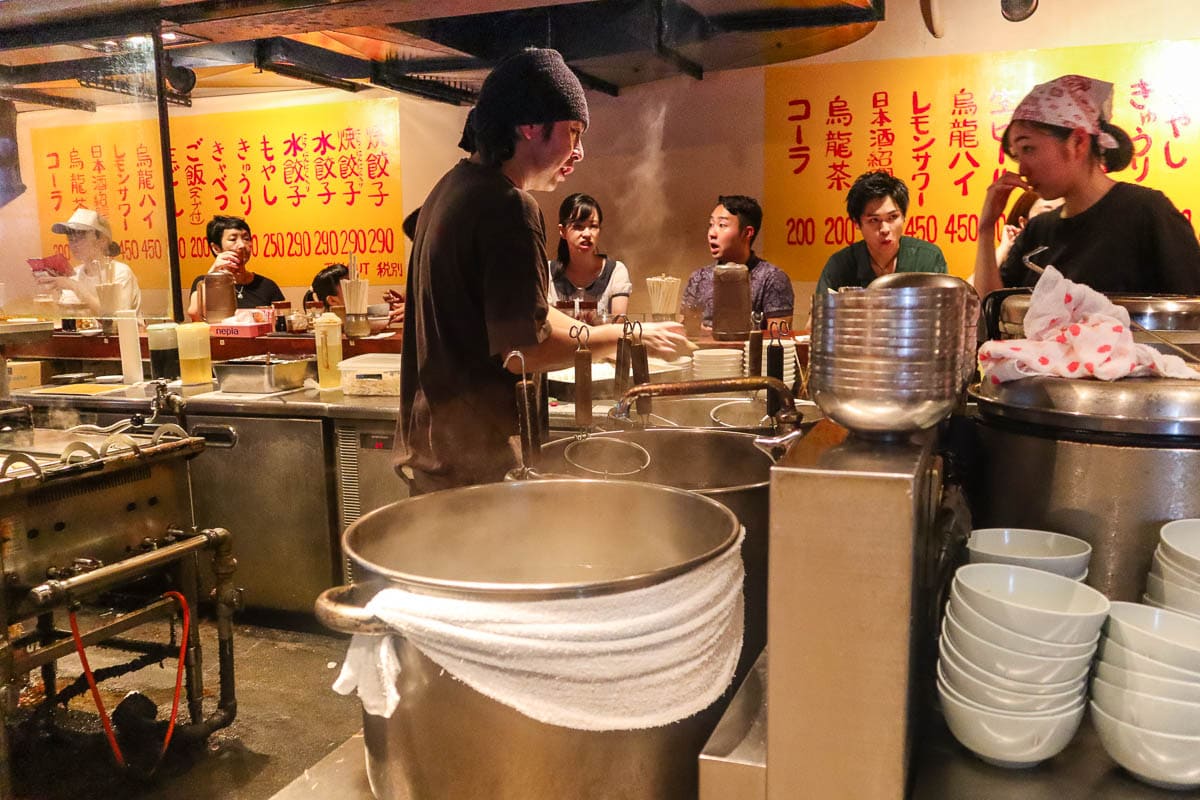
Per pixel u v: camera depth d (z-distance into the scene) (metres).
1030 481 1.22
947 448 1.48
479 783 0.82
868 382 0.88
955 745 0.99
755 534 1.12
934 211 4.77
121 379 4.09
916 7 4.65
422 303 1.97
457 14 2.94
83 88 3.50
